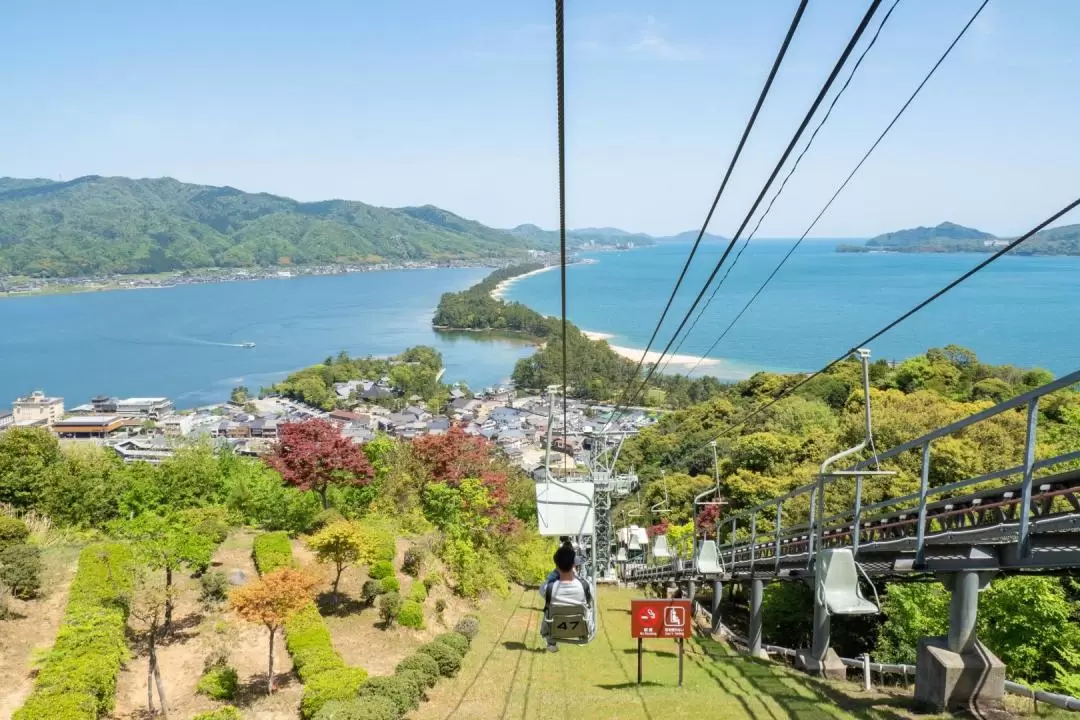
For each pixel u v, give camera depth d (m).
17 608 19.11
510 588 33.72
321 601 23.67
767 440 51.69
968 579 11.91
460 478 37.28
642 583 38.88
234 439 125.00
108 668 15.72
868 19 4.04
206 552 19.70
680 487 57.47
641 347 169.25
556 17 3.94
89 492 30.02
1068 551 9.49
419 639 21.88
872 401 51.88
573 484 26.88
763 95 4.83
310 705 16.30
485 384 175.12
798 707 13.33
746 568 23.39
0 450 29.50
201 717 14.69
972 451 34.53
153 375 190.12
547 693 17.36
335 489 35.34
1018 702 11.96
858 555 15.70
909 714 11.98
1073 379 8.60
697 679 17.83
